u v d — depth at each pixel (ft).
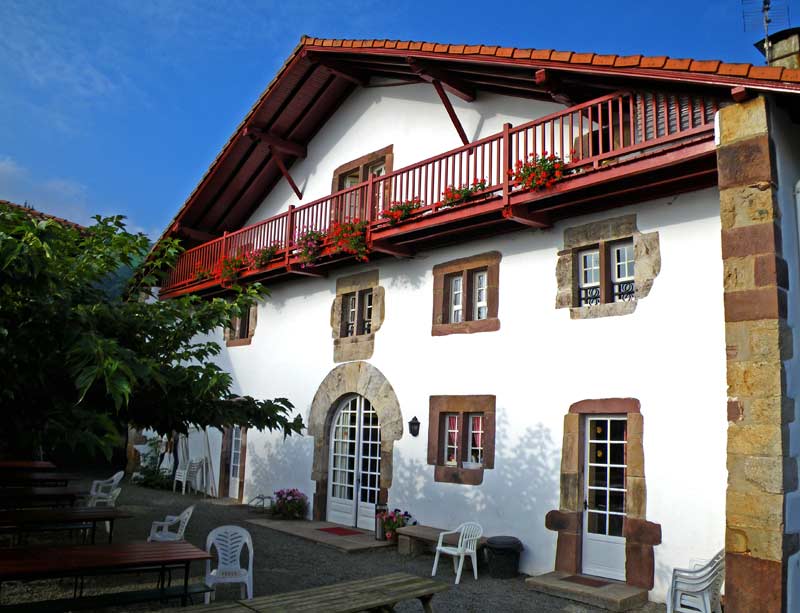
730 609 17.31
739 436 17.89
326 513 36.40
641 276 24.11
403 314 33.06
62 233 19.38
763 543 16.98
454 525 28.63
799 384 18.65
